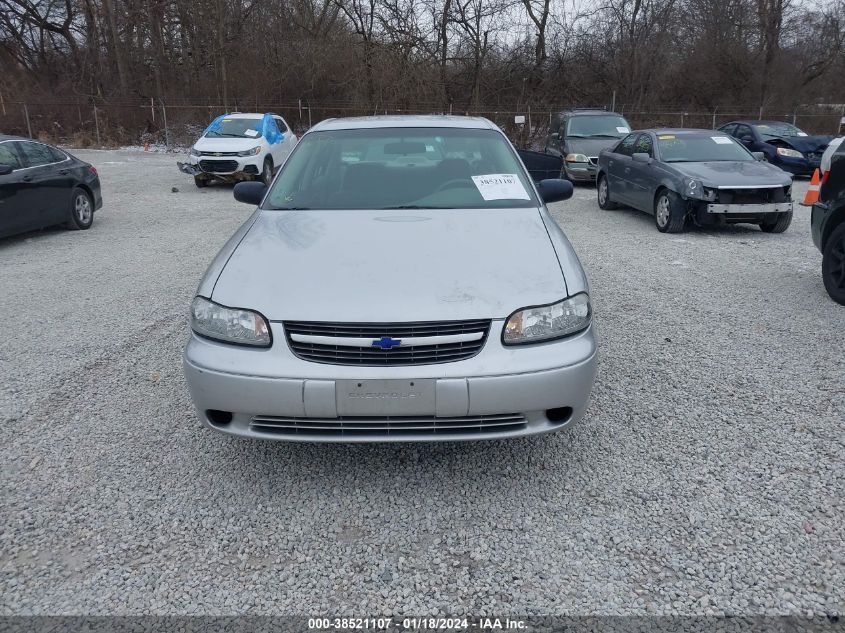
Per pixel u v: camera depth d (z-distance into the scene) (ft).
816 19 92.48
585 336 9.81
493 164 14.11
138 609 7.73
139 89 99.25
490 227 11.56
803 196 43.32
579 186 50.60
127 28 97.60
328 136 15.15
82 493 10.00
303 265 10.21
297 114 93.61
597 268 23.52
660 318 17.70
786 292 20.08
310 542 8.89
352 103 91.66
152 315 18.34
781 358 14.78
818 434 11.41
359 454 11.07
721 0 91.91
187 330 17.08
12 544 8.85
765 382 13.53
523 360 9.20
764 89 92.53
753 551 8.55
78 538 8.98
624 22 93.50
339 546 8.82
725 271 22.91
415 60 88.07
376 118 16.38
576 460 10.78
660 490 9.93
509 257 10.41
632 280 21.79
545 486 10.09
